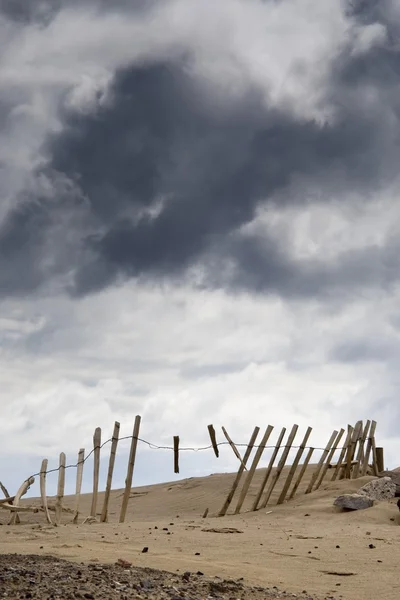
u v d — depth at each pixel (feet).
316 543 52.16
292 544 51.55
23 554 42.96
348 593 37.96
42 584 33.55
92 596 31.94
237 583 37.17
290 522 66.80
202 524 65.05
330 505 75.92
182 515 84.28
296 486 85.20
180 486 104.88
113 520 78.54
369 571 43.01
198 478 110.83
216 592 35.27
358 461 93.35
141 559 43.04
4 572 35.53
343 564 44.83
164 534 55.83
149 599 32.50
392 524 66.03
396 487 77.92
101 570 37.35
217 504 89.15
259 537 54.80
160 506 92.94
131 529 59.72
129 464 73.46
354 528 61.52
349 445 92.27
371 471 96.78
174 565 41.81
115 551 45.96
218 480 104.78
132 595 32.76
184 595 33.76
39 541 51.31
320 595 37.09
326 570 43.16
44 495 70.18
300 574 42.06
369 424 95.14
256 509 79.87
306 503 79.92
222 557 46.01
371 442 95.45
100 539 52.24
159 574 37.76
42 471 71.36
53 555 43.21
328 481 92.68
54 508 79.92
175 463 78.79
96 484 72.49
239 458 79.20
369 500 72.90
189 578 37.60
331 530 60.03
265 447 80.94
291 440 83.05
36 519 73.82
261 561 45.29
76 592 32.19
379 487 77.25
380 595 37.58
